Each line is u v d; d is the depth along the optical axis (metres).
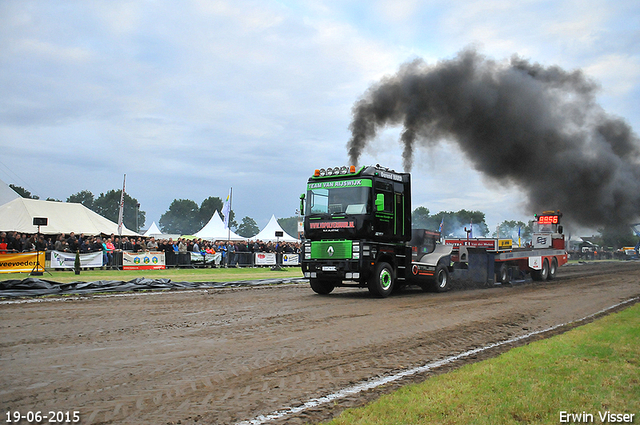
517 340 8.31
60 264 21.58
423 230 17.59
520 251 20.86
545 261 22.94
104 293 14.08
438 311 11.73
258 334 8.32
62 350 6.76
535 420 4.23
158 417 4.38
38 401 4.72
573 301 14.12
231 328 8.82
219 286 17.34
